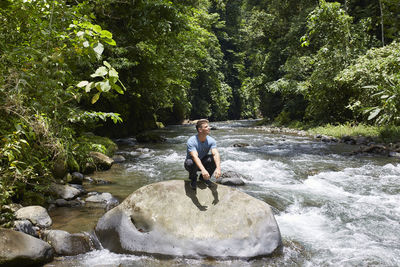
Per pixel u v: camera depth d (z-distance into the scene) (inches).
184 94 1144.2
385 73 462.0
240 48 1833.2
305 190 252.2
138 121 892.0
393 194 239.0
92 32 125.0
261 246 142.6
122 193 239.8
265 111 1226.0
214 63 1567.4
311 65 854.5
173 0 547.2
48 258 132.6
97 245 151.3
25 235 131.8
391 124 528.4
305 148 493.7
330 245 153.6
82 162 294.8
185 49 721.6
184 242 142.3
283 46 1031.6
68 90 203.0
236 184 267.7
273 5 1083.9
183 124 1343.5
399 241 158.1
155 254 140.3
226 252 139.3
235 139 643.5
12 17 174.2
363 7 804.0
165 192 161.6
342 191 249.3
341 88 665.6
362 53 645.3
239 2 1846.7
